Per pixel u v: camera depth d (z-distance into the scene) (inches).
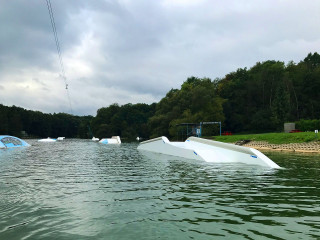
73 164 608.4
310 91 2763.3
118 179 383.9
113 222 190.2
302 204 237.0
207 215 205.2
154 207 229.1
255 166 526.9
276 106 2420.0
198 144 814.5
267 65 3270.2
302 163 589.6
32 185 339.6
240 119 2908.5
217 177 393.7
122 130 4549.7
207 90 2861.7
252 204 237.0
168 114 3090.6
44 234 167.8
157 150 1037.2
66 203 245.4
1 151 1160.2
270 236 161.8
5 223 189.6
